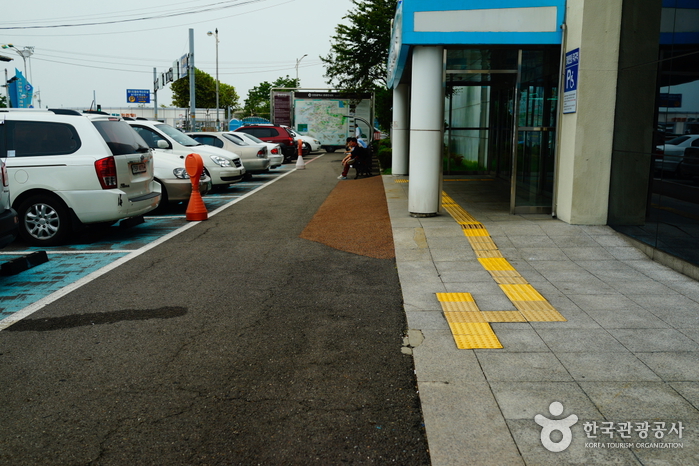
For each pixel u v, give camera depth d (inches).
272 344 185.8
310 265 288.8
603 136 337.7
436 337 188.9
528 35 353.1
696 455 121.1
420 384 154.6
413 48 371.9
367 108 1323.8
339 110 1332.4
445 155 615.2
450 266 277.9
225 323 205.5
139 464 120.9
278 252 318.7
